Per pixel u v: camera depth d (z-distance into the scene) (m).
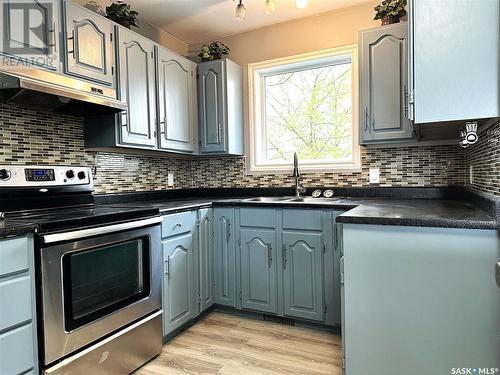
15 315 1.32
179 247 2.24
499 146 1.33
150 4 2.57
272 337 2.22
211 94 2.93
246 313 2.56
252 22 2.92
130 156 2.72
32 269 1.39
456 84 1.34
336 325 2.21
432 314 1.39
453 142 2.41
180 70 2.77
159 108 2.54
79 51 1.94
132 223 1.82
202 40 3.27
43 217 1.59
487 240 1.30
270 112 3.18
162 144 2.56
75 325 1.54
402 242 1.42
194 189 3.36
